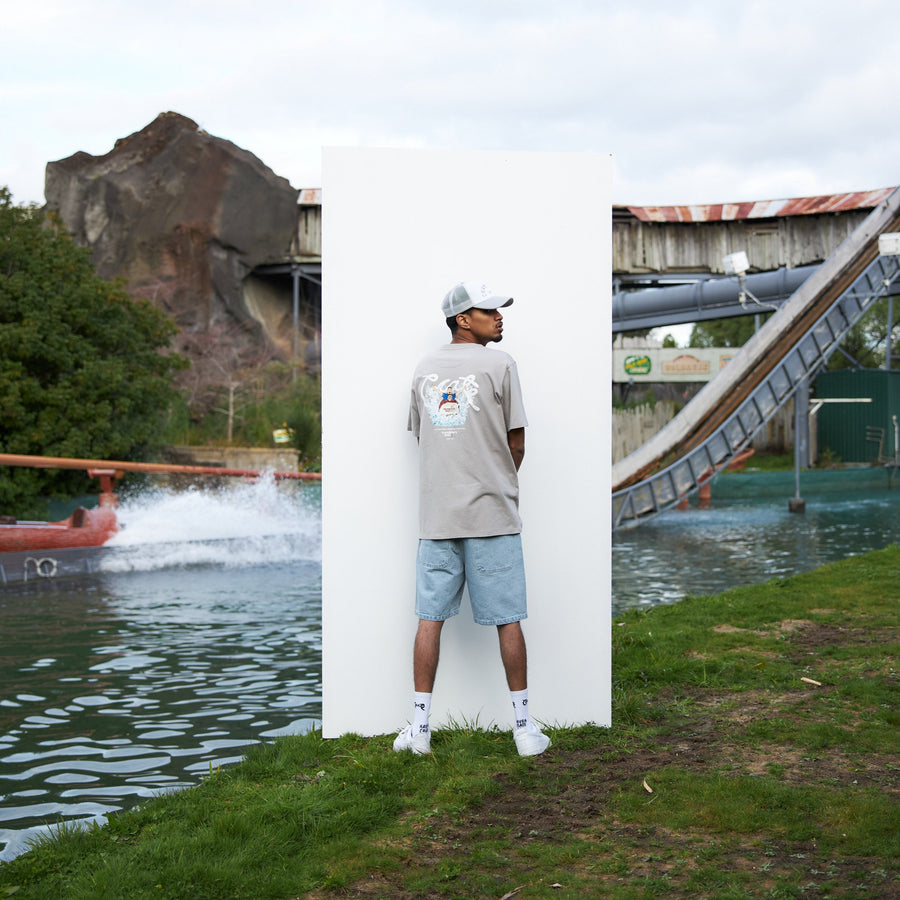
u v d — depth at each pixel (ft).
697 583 35.32
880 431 104.63
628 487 60.44
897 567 28.89
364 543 12.34
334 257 12.39
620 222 123.13
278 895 7.57
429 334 12.48
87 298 56.80
